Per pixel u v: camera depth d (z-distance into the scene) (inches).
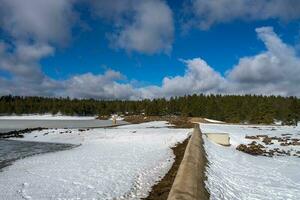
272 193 442.9
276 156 878.4
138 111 5861.2
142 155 761.6
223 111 4158.5
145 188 432.8
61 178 491.5
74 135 1424.7
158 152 820.0
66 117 5521.7
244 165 658.8
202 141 873.5
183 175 350.9
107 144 1112.2
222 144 1067.9
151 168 575.2
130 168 574.2
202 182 383.6
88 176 504.4
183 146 912.3
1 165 641.0
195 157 485.7
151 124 2265.0
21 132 1606.8
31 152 893.8
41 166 607.8
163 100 5246.1
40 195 396.8
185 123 2273.6
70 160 683.4
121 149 917.8
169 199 269.4
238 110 3998.5
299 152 965.8
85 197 388.2
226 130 1675.7
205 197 333.7
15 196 392.5
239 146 1006.4
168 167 584.4
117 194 402.3
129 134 1371.8
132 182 465.1
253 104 4190.5
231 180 492.7
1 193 406.6
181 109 4766.2
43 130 1667.1
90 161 663.1
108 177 496.7
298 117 3555.6
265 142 1192.2
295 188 478.6
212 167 533.0
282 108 3865.7
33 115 5890.8
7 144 1158.3
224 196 380.5
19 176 513.7
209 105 4328.3
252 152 924.0
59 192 410.0
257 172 590.6
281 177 557.3
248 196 417.4
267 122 3393.2
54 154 816.9
